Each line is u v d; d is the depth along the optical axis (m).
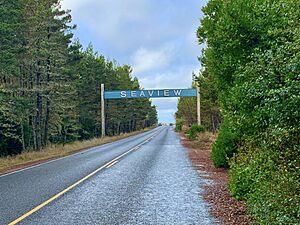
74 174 14.91
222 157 15.52
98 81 67.31
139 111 99.12
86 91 65.19
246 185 8.77
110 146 35.88
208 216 7.63
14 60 27.47
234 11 7.83
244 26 7.77
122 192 10.63
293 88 4.59
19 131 35.22
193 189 11.03
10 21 27.05
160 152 26.34
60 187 11.62
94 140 45.84
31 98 34.75
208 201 9.20
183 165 17.80
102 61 79.31
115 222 7.21
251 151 8.77
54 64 37.53
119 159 21.36
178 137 53.88
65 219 7.47
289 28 5.62
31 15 32.75
